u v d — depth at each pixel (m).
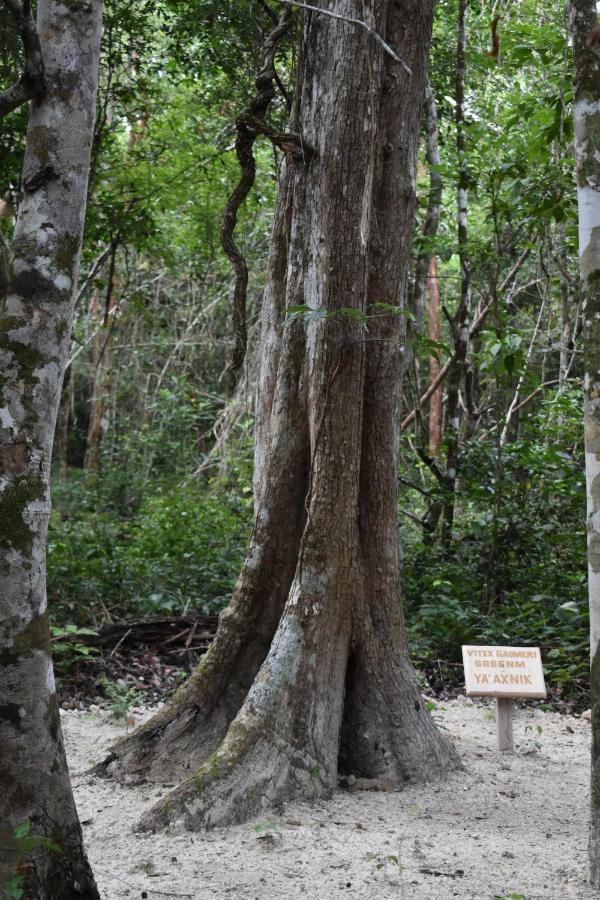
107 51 10.37
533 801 4.64
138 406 23.53
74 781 4.81
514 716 6.70
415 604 8.99
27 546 2.92
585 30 3.72
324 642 4.63
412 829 4.13
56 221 3.17
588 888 3.43
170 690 6.92
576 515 9.34
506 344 8.42
